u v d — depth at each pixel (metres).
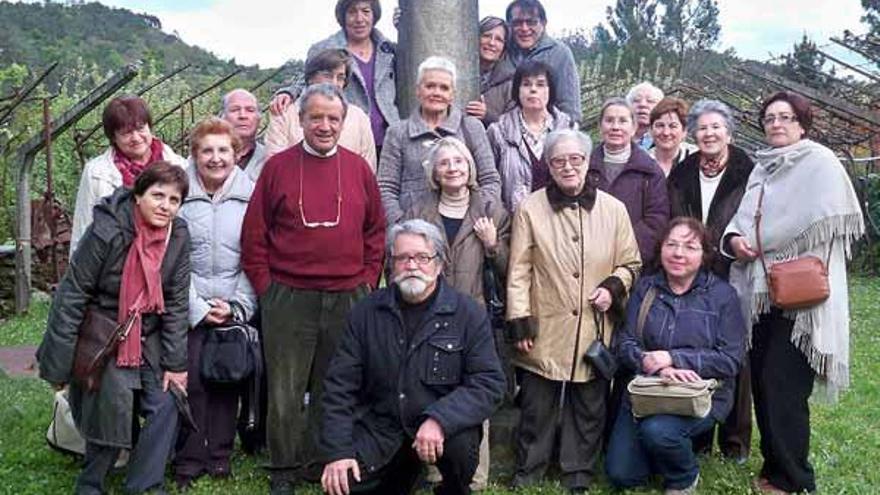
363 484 3.85
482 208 4.46
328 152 4.33
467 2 5.38
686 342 4.34
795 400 4.34
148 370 4.16
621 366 4.50
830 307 4.21
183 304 4.20
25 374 7.02
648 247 4.65
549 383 4.49
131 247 4.06
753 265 4.40
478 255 4.43
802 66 16.53
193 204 4.47
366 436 3.86
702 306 4.38
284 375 4.30
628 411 4.52
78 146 12.12
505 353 4.67
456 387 3.85
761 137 15.37
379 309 3.87
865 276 14.10
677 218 4.45
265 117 12.61
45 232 11.20
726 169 4.75
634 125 4.98
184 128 13.93
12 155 12.78
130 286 4.04
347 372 3.86
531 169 4.93
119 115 4.47
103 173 4.45
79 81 15.84
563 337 4.41
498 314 4.57
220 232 4.46
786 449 4.35
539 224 4.45
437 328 3.82
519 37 5.93
